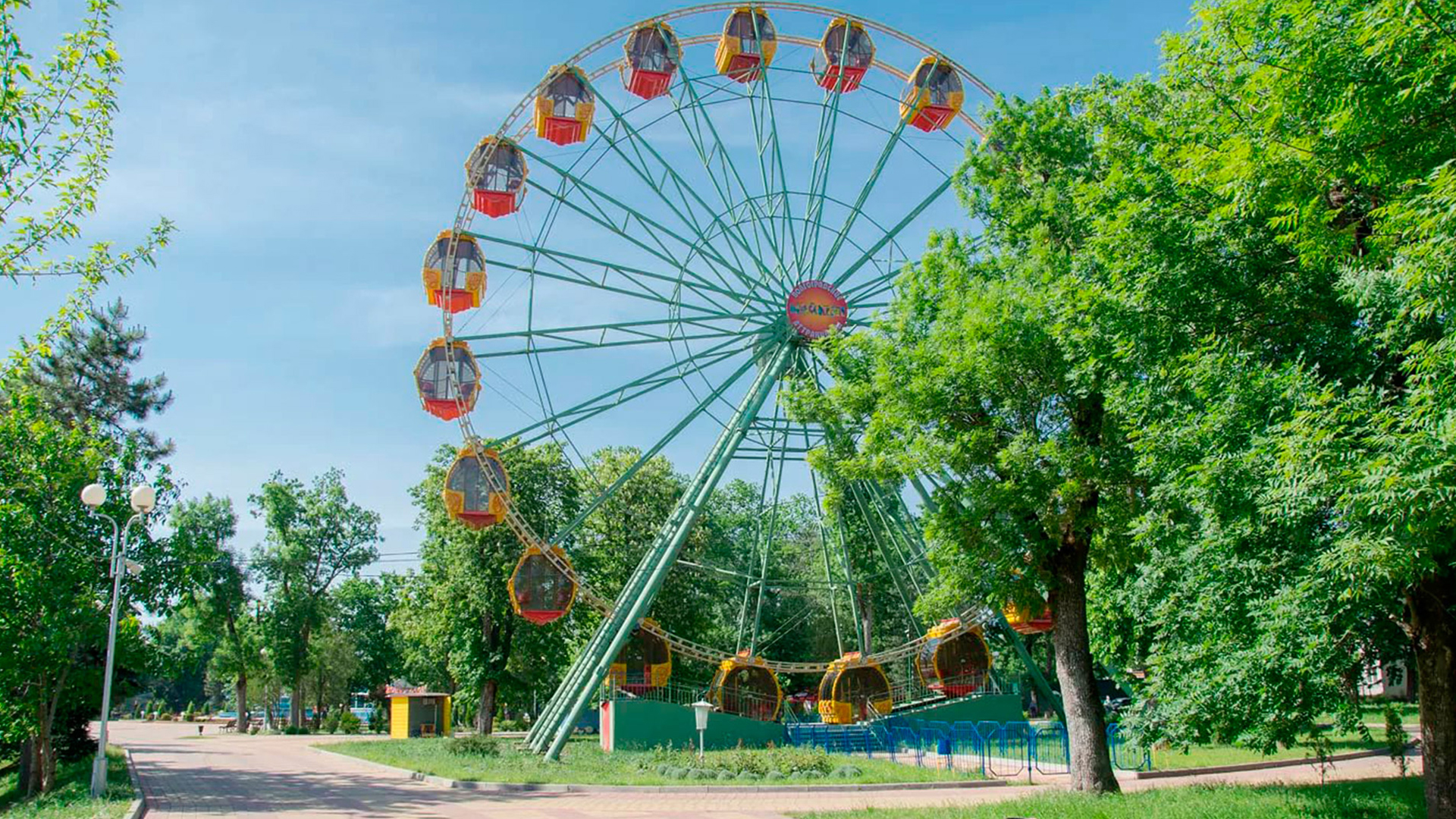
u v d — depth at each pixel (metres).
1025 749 32.28
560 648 55.56
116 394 51.53
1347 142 11.79
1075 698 20.56
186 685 146.88
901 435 22.03
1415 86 10.55
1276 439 11.73
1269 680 18.17
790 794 25.27
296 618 80.06
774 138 39.22
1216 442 13.22
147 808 22.67
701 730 30.58
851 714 42.72
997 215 24.69
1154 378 15.23
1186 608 21.12
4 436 27.95
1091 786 20.00
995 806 18.28
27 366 15.23
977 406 21.19
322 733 80.38
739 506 85.19
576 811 21.53
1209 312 14.57
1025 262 21.89
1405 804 16.56
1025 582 20.75
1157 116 21.81
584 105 37.25
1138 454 17.98
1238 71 14.54
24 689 28.64
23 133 12.92
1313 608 14.90
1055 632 21.16
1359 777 24.38
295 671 79.88
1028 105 24.94
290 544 80.56
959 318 21.48
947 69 40.59
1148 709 22.89
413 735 59.31
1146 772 27.50
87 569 28.39
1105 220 15.89
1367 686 20.12
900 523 42.81
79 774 33.44
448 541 55.97
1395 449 10.77
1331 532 13.11
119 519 30.20
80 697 34.28
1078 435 20.22
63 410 49.12
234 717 118.69
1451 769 14.06
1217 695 19.00
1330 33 11.51
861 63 40.38
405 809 22.23
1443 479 10.31
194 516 76.19
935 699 44.59
